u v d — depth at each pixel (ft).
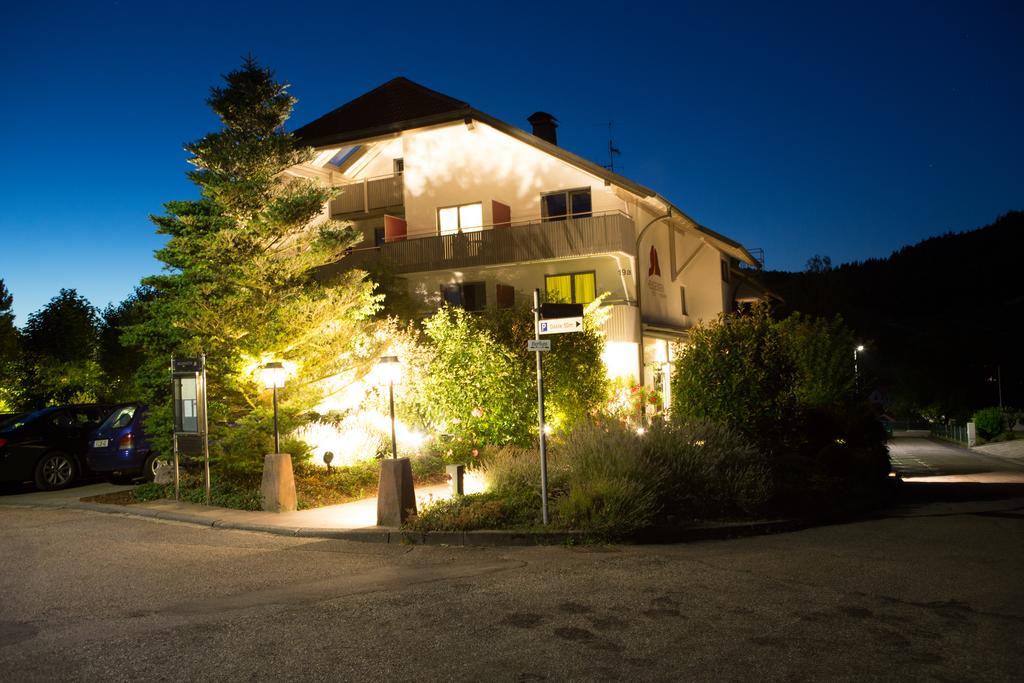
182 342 53.26
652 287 98.68
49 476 57.47
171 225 55.06
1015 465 127.13
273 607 23.97
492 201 91.04
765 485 40.93
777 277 306.96
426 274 96.07
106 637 21.29
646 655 19.08
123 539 36.76
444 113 93.25
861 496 48.26
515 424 60.39
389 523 36.76
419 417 62.44
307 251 56.39
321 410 57.06
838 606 23.40
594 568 28.73
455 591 25.49
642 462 39.17
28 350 111.45
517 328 64.85
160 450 52.80
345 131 96.84
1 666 19.15
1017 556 30.91
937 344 245.24
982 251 426.92
